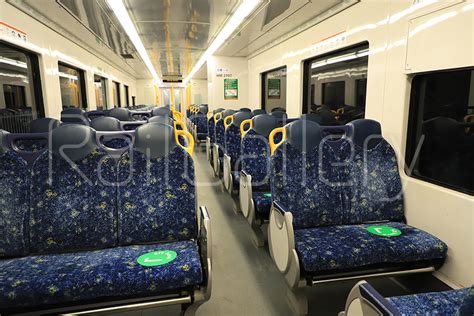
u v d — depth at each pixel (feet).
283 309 6.22
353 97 11.51
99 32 18.10
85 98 23.38
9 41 11.75
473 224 5.81
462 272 6.04
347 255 5.48
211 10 13.88
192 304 5.07
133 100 55.47
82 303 4.69
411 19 7.58
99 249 5.74
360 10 10.22
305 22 14.61
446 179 6.83
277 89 20.40
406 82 7.84
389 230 6.57
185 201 6.04
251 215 8.41
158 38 20.70
